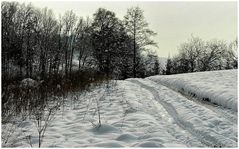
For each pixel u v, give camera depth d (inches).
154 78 813.2
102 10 1699.1
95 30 1681.8
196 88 532.1
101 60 1578.5
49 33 1862.7
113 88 583.8
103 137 256.1
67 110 375.6
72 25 1961.1
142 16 1551.4
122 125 289.7
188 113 344.2
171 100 443.8
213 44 2084.2
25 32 1724.9
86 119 322.0
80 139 250.4
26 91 390.0
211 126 289.7
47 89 444.5
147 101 441.7
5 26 1504.7
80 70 671.1
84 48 1904.5
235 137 254.8
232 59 1994.3
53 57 1745.8
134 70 1581.0
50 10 1883.6
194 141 246.1
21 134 264.2
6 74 430.0
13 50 1380.4
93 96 489.4
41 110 338.6
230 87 492.1
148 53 1587.1
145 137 250.4
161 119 325.7
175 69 2171.5
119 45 1594.5
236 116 342.3
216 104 428.1
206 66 2089.1
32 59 1637.6
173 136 261.0
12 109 338.0
